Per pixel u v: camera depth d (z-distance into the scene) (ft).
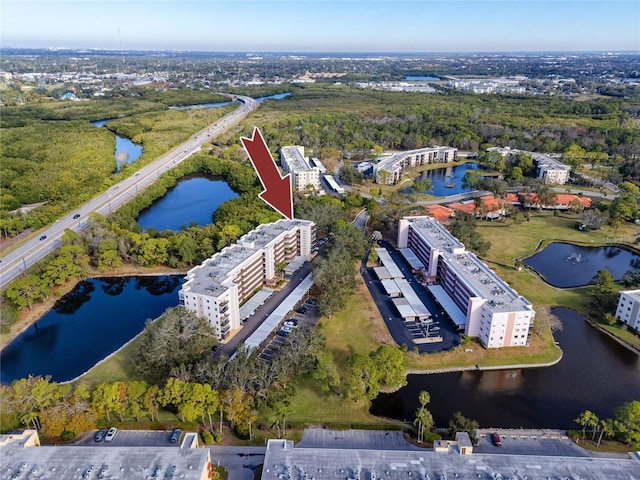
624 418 472.44
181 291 632.38
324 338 620.08
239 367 520.83
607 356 630.74
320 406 526.16
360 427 494.59
